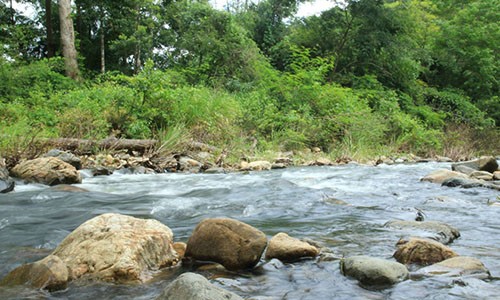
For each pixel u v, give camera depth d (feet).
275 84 50.90
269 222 13.51
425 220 13.87
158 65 70.79
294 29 82.94
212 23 64.95
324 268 9.07
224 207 15.92
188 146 34.63
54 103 40.11
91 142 31.60
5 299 7.50
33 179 21.68
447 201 16.67
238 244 9.20
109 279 8.37
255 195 18.49
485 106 81.76
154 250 9.23
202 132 38.14
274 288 7.99
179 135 34.68
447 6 103.76
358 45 71.41
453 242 11.23
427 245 9.43
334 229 12.54
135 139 34.24
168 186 22.00
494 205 16.10
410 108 64.28
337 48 73.10
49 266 8.17
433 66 89.04
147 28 68.74
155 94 37.09
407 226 12.35
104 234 9.24
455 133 57.36
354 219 13.85
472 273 8.47
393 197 18.20
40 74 51.26
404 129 51.75
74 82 54.80
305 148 43.50
